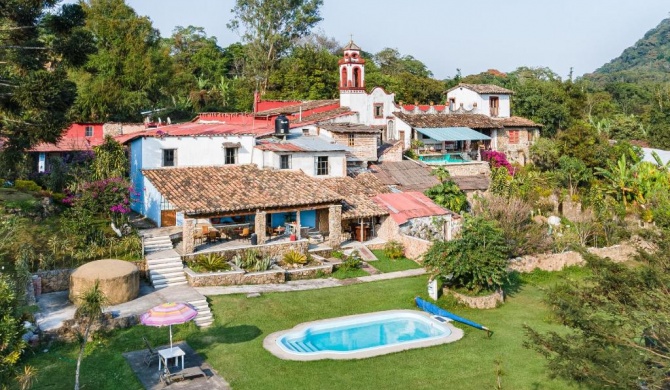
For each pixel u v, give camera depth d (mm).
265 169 40594
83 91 60781
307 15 77500
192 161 39781
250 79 80438
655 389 15250
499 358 23750
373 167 48469
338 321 27266
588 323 16859
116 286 27000
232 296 29297
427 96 87812
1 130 34281
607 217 46250
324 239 39312
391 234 39594
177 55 92625
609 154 62719
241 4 76625
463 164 53656
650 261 18219
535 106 72812
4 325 16625
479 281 30672
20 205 33219
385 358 23594
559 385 21359
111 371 21688
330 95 78812
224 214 33594
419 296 30984
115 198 32406
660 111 94062
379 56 107562
